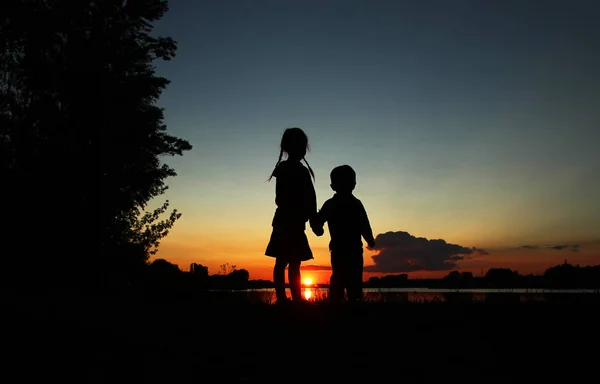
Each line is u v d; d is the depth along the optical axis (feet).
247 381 10.24
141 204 66.03
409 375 10.59
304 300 20.97
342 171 27.63
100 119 61.82
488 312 17.51
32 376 10.51
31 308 17.97
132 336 13.83
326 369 10.98
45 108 58.95
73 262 55.47
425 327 15.10
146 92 64.69
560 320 15.88
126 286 43.73
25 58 59.16
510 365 11.26
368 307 18.52
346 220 27.30
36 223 53.11
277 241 22.71
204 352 12.35
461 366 11.20
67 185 56.34
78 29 62.85
